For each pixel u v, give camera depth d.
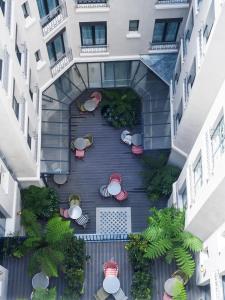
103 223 29.45
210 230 20.86
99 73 31.27
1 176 23.55
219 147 17.39
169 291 23.06
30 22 23.47
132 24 27.77
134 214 29.73
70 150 30.95
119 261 24.81
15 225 25.83
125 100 31.73
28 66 24.22
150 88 30.84
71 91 31.06
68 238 24.30
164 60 30.23
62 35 27.47
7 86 19.92
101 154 31.31
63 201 29.92
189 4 25.64
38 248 24.45
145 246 23.95
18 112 22.97
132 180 30.62
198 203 19.92
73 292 23.39
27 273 24.48
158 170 29.72
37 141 28.20
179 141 27.50
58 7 25.27
